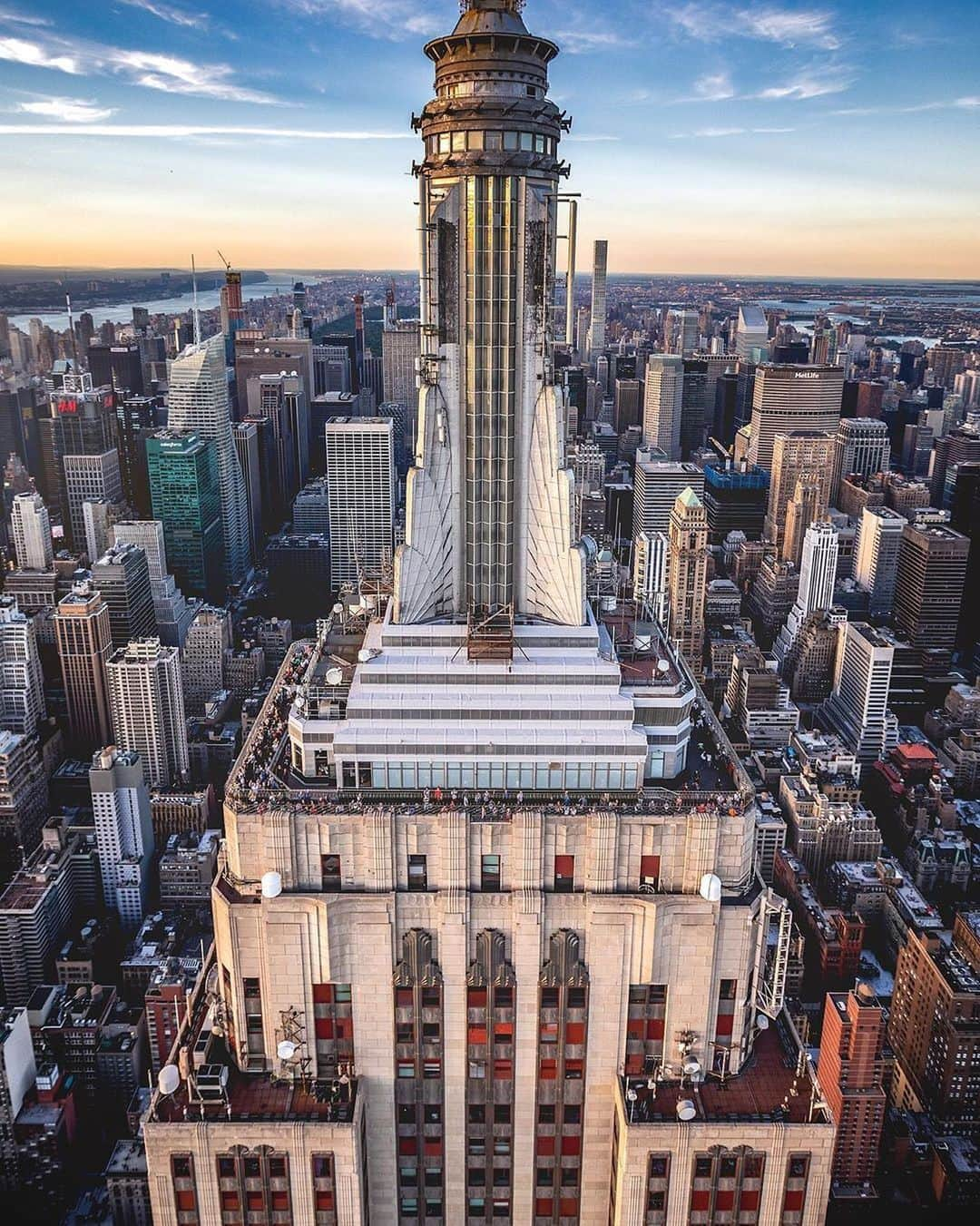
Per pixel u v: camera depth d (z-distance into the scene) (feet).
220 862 349.41
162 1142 309.63
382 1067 331.57
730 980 322.34
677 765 354.33
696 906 310.65
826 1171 312.09
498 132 334.65
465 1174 346.54
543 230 342.85
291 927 312.09
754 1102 321.32
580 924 317.01
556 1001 323.37
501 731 339.98
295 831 310.24
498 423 362.94
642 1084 326.85
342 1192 316.81
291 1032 323.98
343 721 344.69
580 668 345.51
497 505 372.38
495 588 382.22
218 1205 318.04
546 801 331.98
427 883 317.42
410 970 319.47
